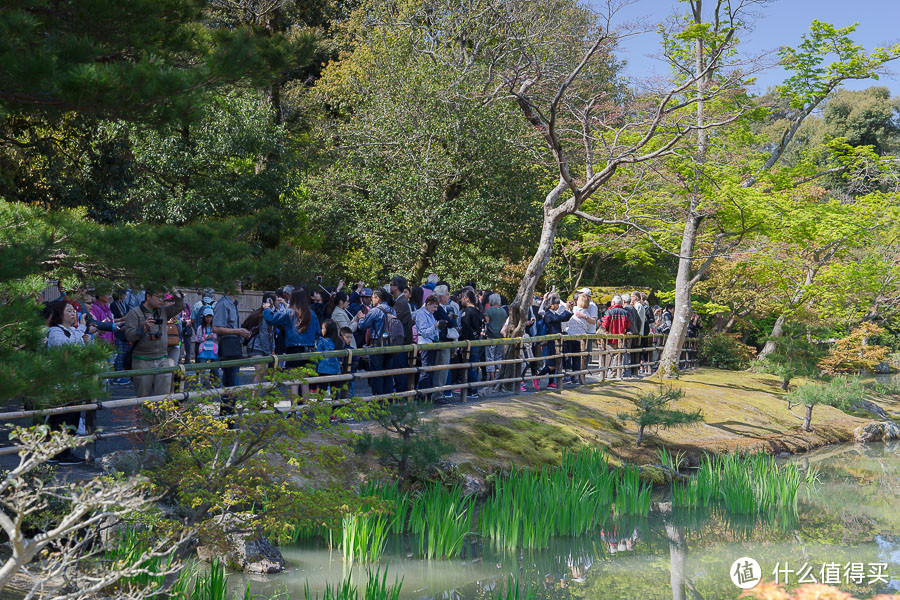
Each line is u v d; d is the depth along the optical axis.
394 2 30.45
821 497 13.31
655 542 10.29
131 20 6.50
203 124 19.88
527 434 12.88
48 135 14.43
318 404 6.86
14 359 5.04
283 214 22.70
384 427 10.58
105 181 15.27
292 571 8.06
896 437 19.77
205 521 6.32
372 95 25.69
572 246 24.11
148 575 6.04
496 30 25.39
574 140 18.88
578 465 11.84
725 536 10.69
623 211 21.03
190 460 6.60
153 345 9.06
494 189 23.34
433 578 8.26
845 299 24.58
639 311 20.77
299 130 28.75
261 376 7.13
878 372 34.94
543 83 16.67
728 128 20.08
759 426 17.84
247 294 23.23
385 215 22.98
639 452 14.12
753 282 24.84
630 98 18.73
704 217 20.27
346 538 8.43
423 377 13.03
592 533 10.43
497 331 15.52
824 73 18.06
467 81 23.19
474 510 10.46
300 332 10.41
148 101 5.78
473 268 24.34
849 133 46.31
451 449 10.31
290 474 8.73
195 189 21.05
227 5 25.08
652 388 18.38
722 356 24.75
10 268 5.46
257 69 6.51
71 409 7.96
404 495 9.45
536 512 9.90
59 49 5.65
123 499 4.17
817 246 22.50
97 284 6.49
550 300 17.34
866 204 20.47
